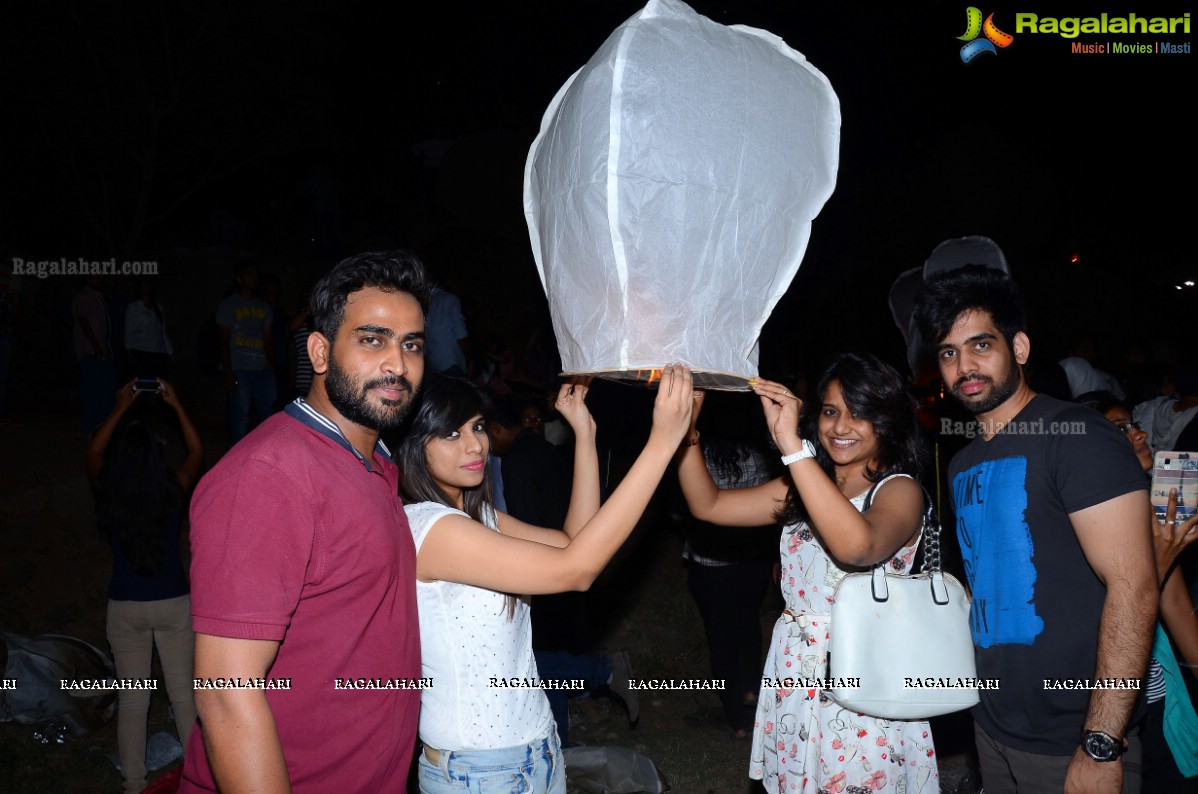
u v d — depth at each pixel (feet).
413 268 6.59
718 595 16.33
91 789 14.51
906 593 8.08
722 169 6.23
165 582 13.65
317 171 44.73
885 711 7.95
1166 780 8.68
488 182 51.42
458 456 8.01
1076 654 7.57
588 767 14.05
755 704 16.78
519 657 7.69
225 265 41.70
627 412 20.76
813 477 7.62
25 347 37.45
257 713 5.64
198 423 32.73
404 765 6.81
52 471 23.16
